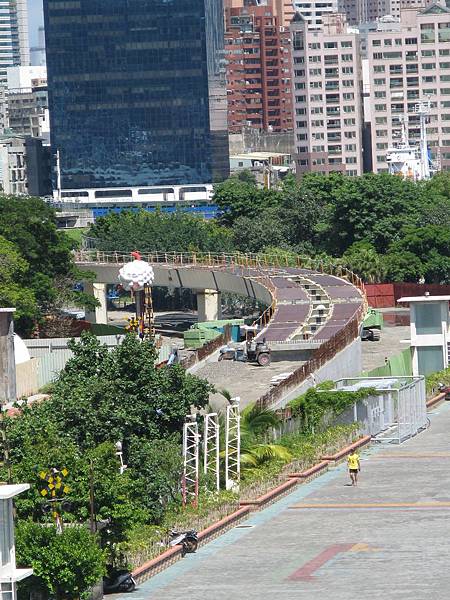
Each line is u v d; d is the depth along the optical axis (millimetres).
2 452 117875
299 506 147875
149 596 112812
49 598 106312
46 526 108312
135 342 139625
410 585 114000
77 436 129875
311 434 176250
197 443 135500
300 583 115875
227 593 113250
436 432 199625
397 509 144750
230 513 139000
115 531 114438
